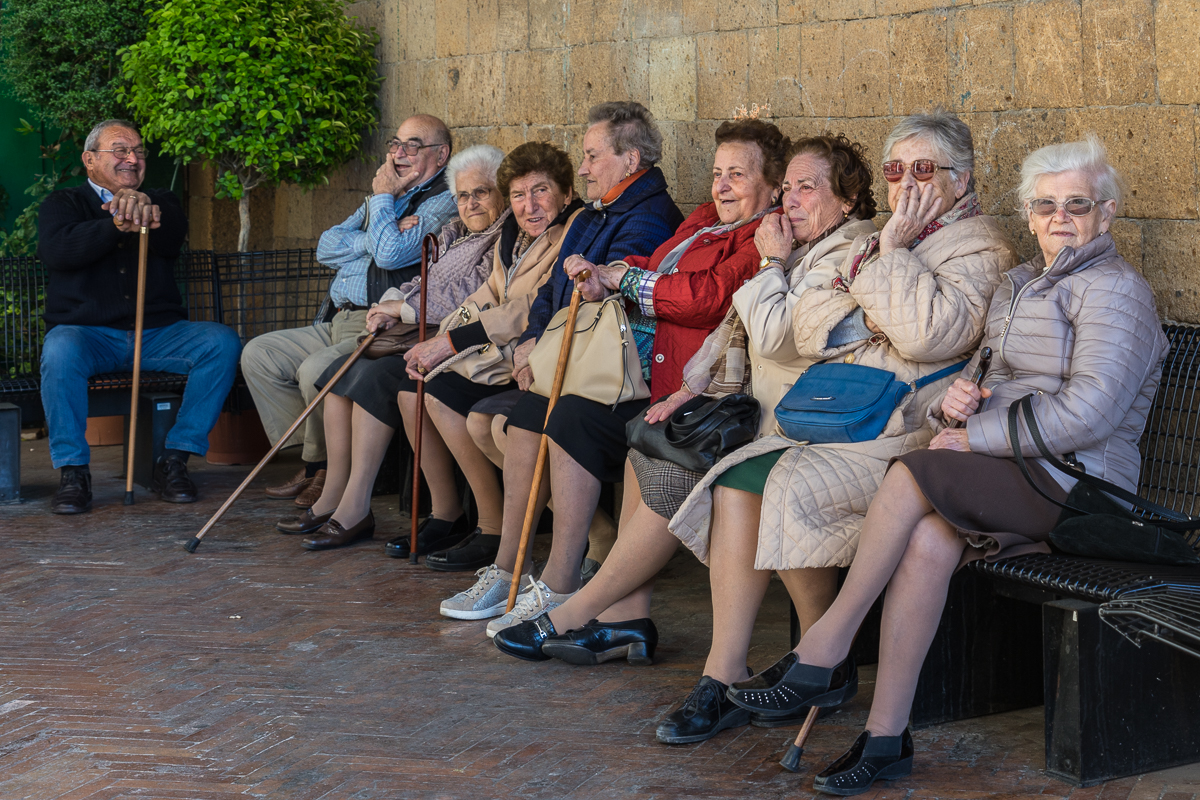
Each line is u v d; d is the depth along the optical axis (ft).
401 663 11.49
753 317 10.89
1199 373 10.38
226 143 21.49
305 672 11.25
